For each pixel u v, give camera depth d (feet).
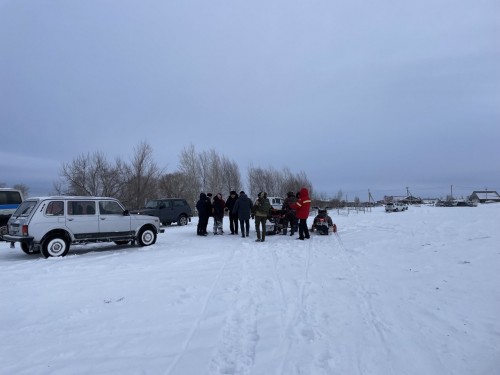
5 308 21.03
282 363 14.14
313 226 52.80
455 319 17.58
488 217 63.72
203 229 55.11
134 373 13.61
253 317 18.95
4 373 13.69
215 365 14.10
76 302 22.03
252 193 179.22
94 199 41.75
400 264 29.40
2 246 47.60
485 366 13.35
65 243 38.86
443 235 43.32
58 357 14.96
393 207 151.02
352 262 31.32
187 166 150.51
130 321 18.81
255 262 32.89
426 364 13.67
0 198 53.06
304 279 26.13
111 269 31.09
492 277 24.16
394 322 17.58
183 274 28.84
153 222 46.32
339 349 15.10
